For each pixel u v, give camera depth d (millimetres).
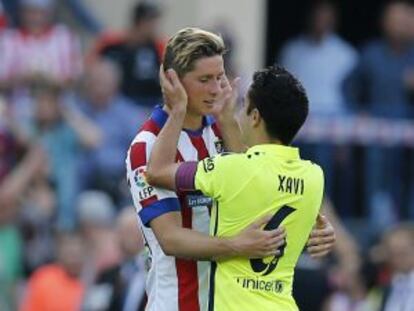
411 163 41500
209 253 21031
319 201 21531
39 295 35062
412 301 33688
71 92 40156
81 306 32406
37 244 37500
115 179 38781
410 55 42656
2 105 38000
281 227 21141
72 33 42250
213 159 21203
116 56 40125
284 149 21266
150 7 40062
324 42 43531
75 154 38656
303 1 50562
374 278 36062
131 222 31125
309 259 34438
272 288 21172
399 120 41719
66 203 38219
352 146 41188
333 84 43188
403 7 42906
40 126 38594
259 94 21250
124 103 39906
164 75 21391
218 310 21094
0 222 36875
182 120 21312
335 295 35906
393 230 36031
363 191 41250
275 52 50562
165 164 21234
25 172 37625
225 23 43531
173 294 21859
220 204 21188
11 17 42000
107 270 32000
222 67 21422
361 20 52250
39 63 39969
